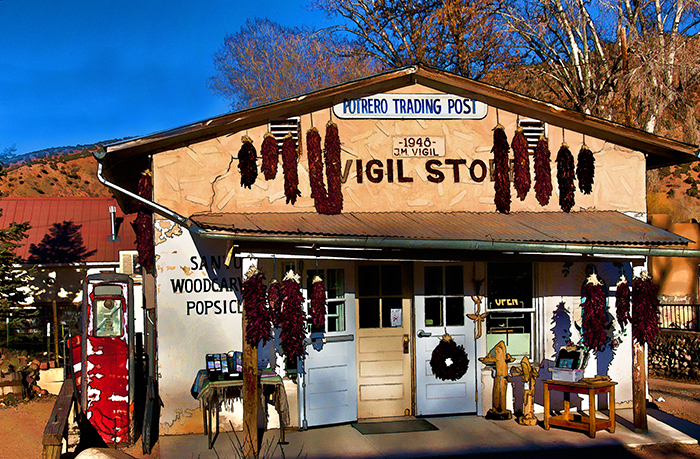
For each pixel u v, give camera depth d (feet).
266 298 23.50
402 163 28.96
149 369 29.91
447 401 29.09
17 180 196.24
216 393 26.30
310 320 27.30
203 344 26.63
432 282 29.37
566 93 72.54
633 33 63.93
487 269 30.27
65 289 69.26
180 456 23.45
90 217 77.30
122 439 25.70
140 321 48.19
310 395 27.07
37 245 71.56
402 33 76.38
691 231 57.52
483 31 70.79
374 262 29.35
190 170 26.84
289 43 103.14
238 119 26.81
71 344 27.14
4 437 26.91
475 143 29.60
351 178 28.48
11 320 44.34
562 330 29.84
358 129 28.66
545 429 27.09
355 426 27.53
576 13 69.92
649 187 83.92
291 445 24.81
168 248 26.53
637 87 60.54
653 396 36.47
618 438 25.95
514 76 76.07
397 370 29.35
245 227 23.73
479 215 28.84
